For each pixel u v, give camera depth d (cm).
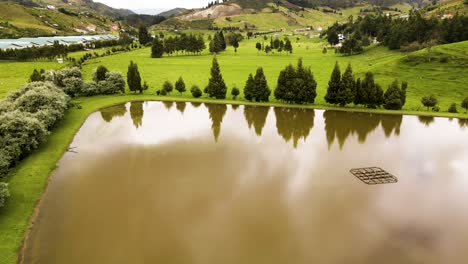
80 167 3634
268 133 4834
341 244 2438
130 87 6894
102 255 2291
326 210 2866
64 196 3038
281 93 6203
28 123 3728
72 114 5422
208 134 4772
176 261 2244
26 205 2820
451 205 2980
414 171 3638
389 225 2673
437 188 3275
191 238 2481
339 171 3616
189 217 2742
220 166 3706
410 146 4347
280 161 3862
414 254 2344
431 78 7475
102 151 4097
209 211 2830
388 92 5894
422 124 5216
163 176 3453
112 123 5216
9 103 4522
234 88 6575
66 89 6397
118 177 3416
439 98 6581
